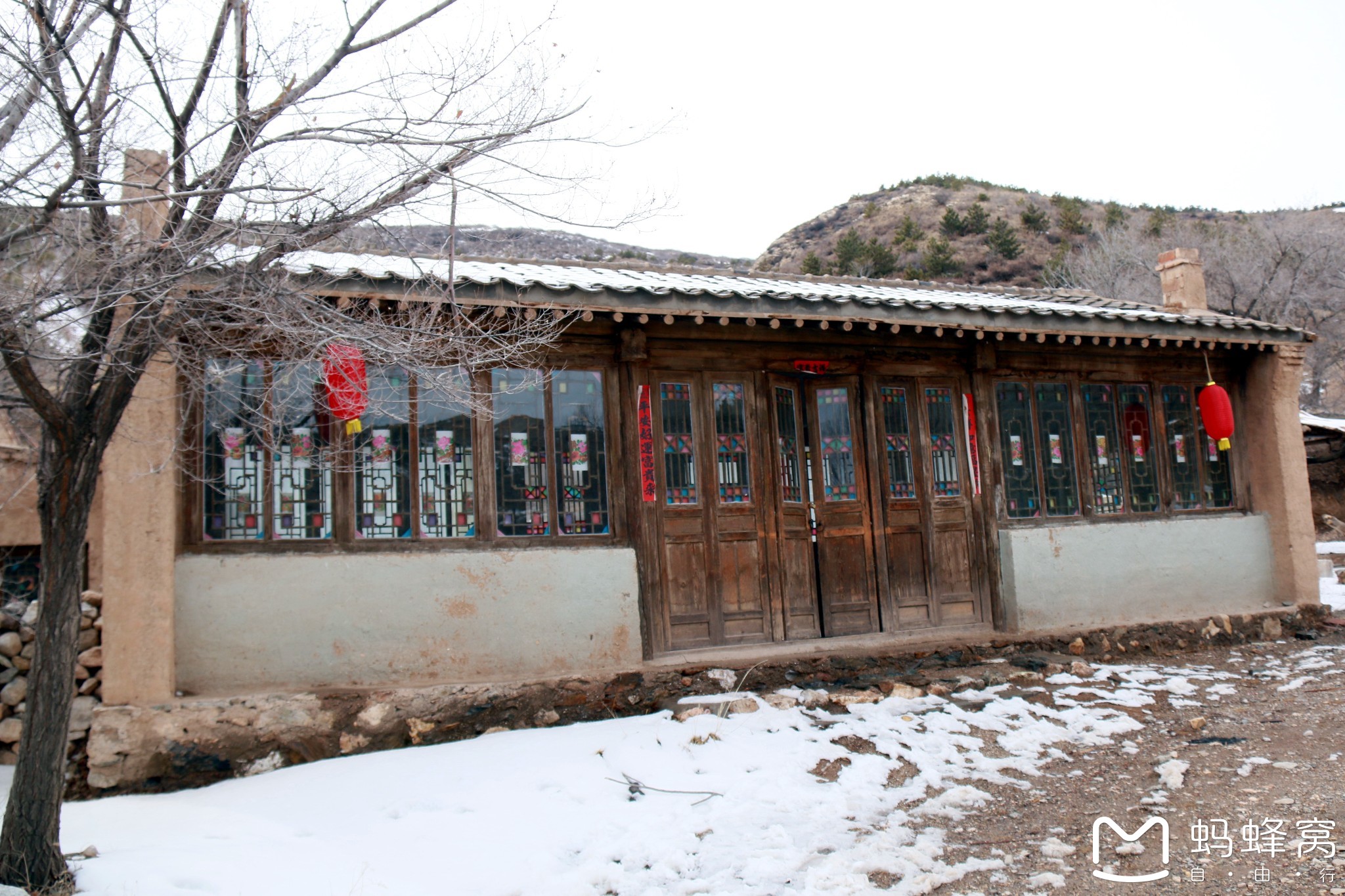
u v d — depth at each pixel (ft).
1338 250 99.55
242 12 15.97
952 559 29.45
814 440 28.45
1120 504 31.96
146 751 19.51
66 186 13.88
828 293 25.99
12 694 22.02
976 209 151.94
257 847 16.05
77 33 15.35
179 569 20.84
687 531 25.94
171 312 15.57
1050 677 26.55
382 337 17.15
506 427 24.03
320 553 21.93
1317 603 33.40
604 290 22.25
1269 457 33.88
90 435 14.75
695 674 24.36
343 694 21.17
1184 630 31.30
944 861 16.20
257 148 15.72
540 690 22.82
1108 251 110.52
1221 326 31.19
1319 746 20.75
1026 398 31.07
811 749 21.12
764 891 15.12
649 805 18.47
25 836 14.01
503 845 16.61
